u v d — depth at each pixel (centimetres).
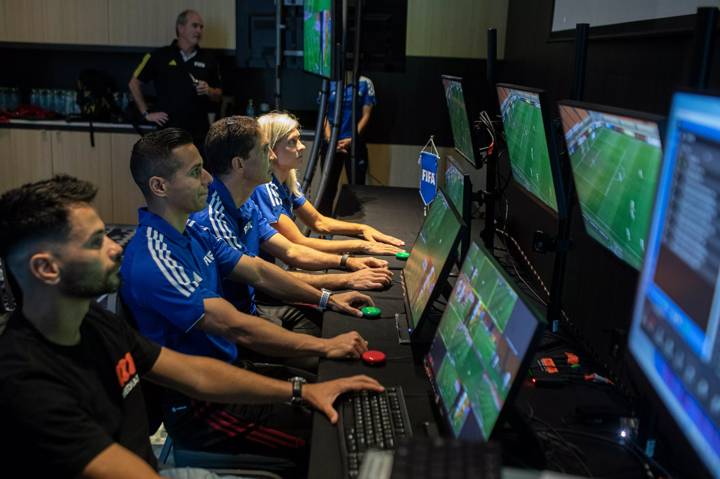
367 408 156
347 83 532
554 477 75
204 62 533
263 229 281
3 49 588
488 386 123
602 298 212
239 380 167
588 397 165
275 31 517
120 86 593
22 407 123
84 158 554
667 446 149
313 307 281
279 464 189
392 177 575
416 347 194
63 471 124
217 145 244
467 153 288
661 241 111
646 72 196
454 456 76
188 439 190
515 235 352
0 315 178
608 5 238
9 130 551
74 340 138
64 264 129
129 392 150
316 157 442
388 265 271
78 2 545
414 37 544
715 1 158
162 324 198
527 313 115
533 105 188
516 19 435
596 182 157
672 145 107
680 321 102
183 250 203
